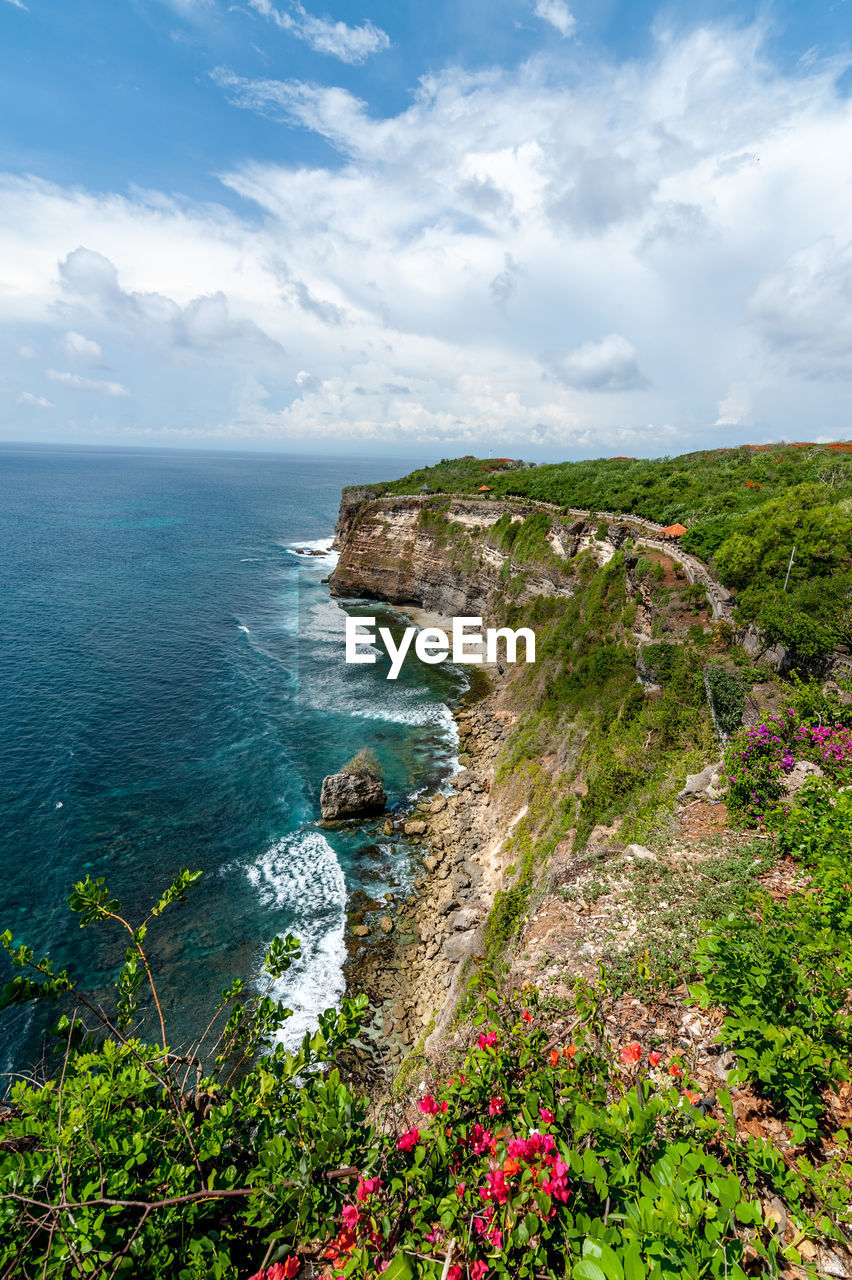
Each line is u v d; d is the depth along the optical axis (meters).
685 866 10.91
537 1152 3.12
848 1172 3.72
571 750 27.86
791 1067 4.11
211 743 36.97
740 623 25.44
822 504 34.25
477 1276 2.80
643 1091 4.38
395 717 42.06
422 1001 19.30
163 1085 3.75
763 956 4.90
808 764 12.29
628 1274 2.41
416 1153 3.31
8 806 29.17
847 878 5.73
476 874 25.03
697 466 67.50
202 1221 3.30
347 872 26.14
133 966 4.09
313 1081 3.72
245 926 22.89
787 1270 3.60
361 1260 2.83
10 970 20.66
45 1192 3.04
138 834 27.88
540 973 9.20
